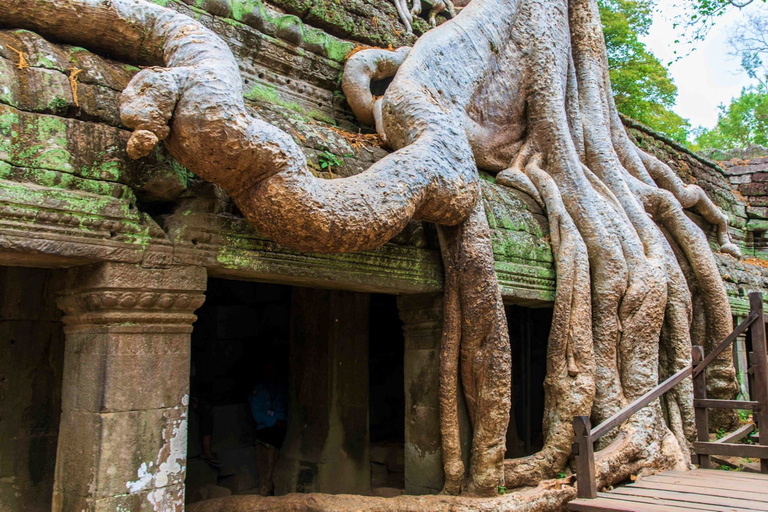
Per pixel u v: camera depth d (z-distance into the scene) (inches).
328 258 135.8
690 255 262.8
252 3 164.6
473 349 159.0
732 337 197.8
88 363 106.1
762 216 421.1
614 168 244.5
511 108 221.3
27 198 93.4
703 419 200.5
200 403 207.5
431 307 168.2
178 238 112.0
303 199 105.0
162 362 109.4
